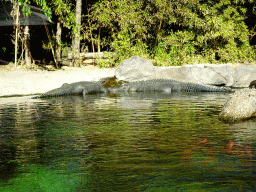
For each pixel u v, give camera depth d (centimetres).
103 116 654
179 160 356
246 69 1467
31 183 298
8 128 544
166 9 2025
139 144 426
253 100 627
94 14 1938
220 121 590
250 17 2436
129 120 606
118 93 1180
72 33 1891
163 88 1227
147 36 2134
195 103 852
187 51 2109
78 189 282
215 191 274
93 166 341
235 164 341
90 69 1828
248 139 447
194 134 482
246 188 280
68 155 382
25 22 1638
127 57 1912
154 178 305
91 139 458
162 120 602
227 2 2183
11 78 1350
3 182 302
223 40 2241
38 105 838
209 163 345
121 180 302
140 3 2045
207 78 1459
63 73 1596
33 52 2033
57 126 556
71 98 1014
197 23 2103
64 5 1714
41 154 388
